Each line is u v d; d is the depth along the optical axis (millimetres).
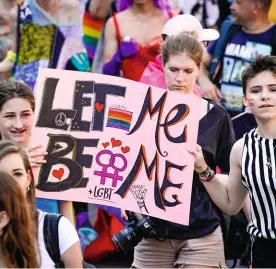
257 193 12172
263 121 12211
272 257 12227
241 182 12539
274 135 12211
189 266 13211
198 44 13250
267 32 18312
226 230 13477
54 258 11078
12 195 10359
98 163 12586
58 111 12609
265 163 12117
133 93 12719
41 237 11055
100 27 18703
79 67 17344
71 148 12570
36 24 17250
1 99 12508
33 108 12641
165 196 12625
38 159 12477
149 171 12641
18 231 10422
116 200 12570
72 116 12617
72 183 12523
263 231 12172
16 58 17406
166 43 13289
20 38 17359
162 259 13383
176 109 12742
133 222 13320
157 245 13352
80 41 17375
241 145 12383
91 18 18703
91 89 12672
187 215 12617
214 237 13250
